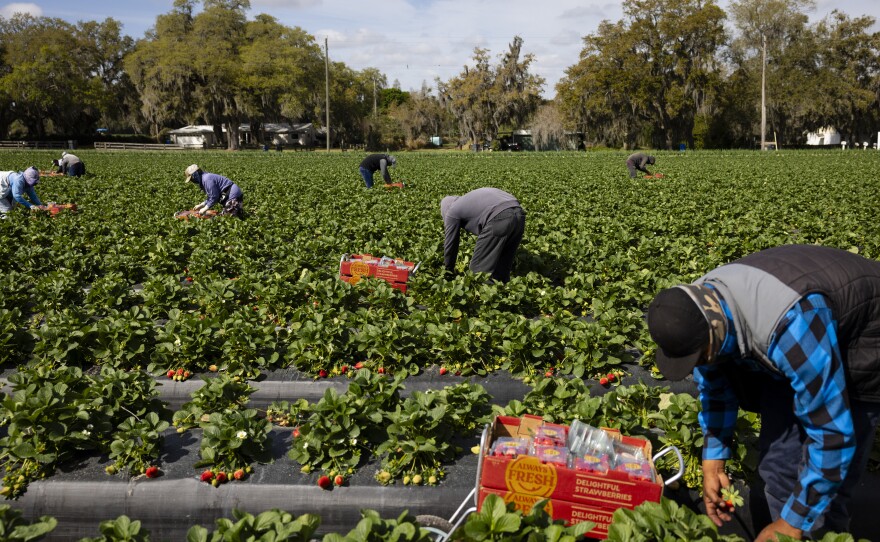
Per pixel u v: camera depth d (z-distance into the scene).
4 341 6.76
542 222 13.41
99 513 4.58
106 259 10.24
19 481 4.65
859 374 3.07
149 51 83.75
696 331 3.00
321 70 92.44
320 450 4.75
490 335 6.89
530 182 25.33
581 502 3.73
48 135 94.25
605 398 5.12
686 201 17.98
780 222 14.21
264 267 10.23
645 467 3.83
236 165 39.94
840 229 13.23
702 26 75.50
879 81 80.50
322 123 94.31
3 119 85.62
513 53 90.00
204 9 94.56
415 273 9.20
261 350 6.86
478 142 94.12
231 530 3.43
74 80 82.88
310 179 27.02
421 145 108.19
